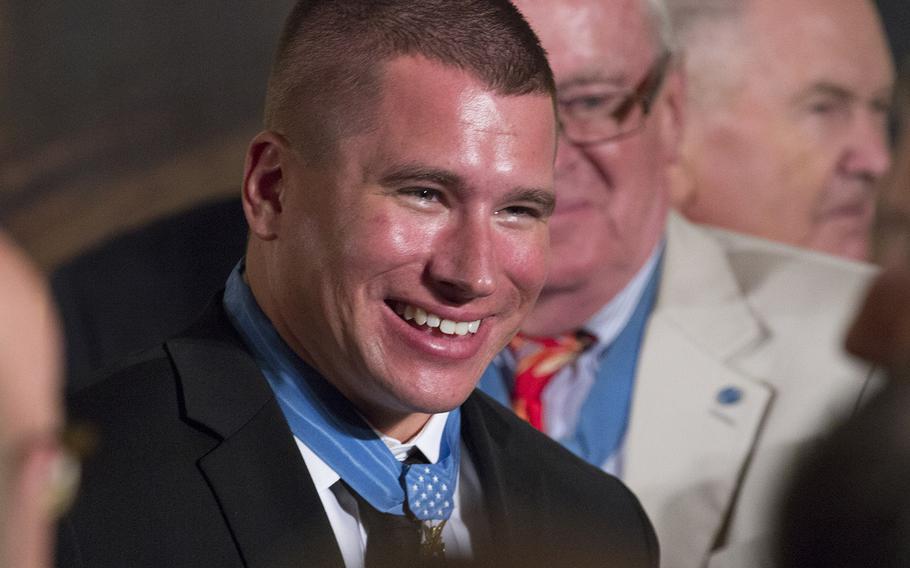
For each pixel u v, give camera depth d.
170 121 7.97
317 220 4.48
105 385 4.57
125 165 7.89
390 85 4.33
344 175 4.39
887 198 8.32
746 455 7.94
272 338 4.71
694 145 8.23
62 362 7.64
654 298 8.11
